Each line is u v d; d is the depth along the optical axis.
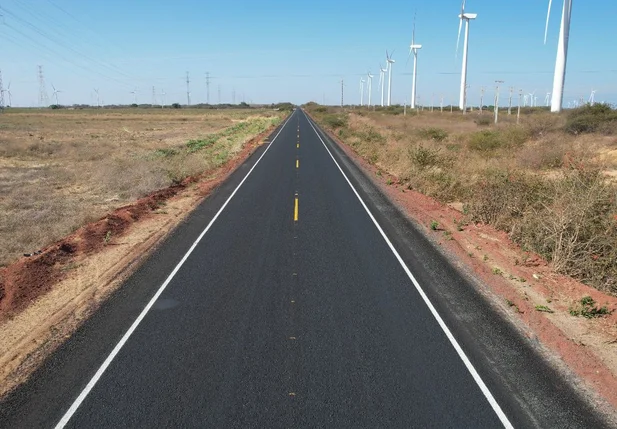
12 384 5.89
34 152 30.20
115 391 5.68
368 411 5.29
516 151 24.98
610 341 7.04
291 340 6.90
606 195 10.62
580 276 9.66
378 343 6.82
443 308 8.04
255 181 20.78
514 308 8.07
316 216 14.40
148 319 7.60
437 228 13.22
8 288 8.80
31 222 13.34
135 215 14.48
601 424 5.17
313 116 116.31
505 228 12.91
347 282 9.16
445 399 5.53
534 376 6.05
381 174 23.36
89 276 9.57
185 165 24.38
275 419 5.15
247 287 8.88
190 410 5.31
